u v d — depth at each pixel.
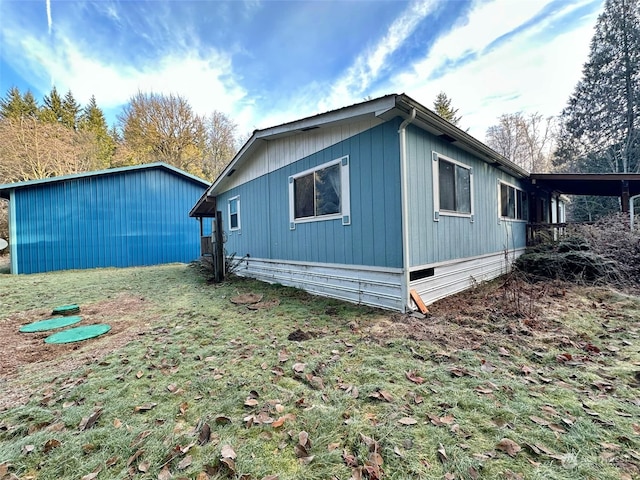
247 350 2.97
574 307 3.99
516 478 1.33
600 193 10.95
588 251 5.80
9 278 8.79
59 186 11.10
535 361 2.52
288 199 6.11
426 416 1.80
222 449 1.57
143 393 2.20
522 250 8.66
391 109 3.67
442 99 27.66
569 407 1.84
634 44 18.70
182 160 22.97
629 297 4.33
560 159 22.58
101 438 1.70
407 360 2.59
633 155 18.73
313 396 2.08
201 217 12.48
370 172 4.33
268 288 6.21
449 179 5.08
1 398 2.21
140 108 22.19
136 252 12.70
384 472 1.40
